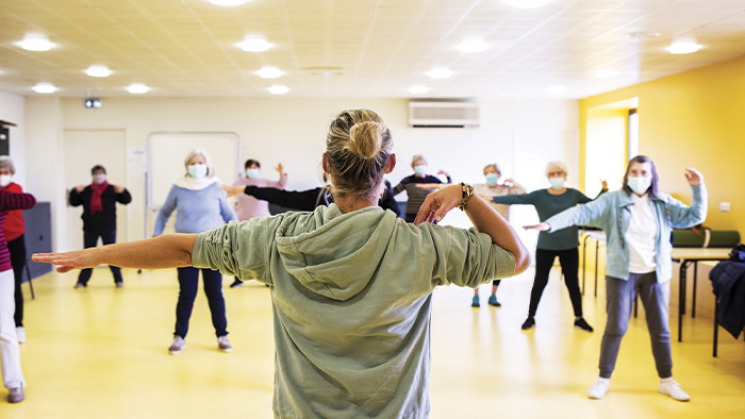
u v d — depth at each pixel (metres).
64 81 7.28
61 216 8.77
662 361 3.67
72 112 8.77
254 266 1.15
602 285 7.50
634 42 5.16
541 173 9.27
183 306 4.52
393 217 1.09
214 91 8.27
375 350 1.10
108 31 4.70
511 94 8.68
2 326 3.48
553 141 9.28
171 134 8.90
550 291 7.04
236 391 3.73
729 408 3.48
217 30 4.67
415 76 7.02
